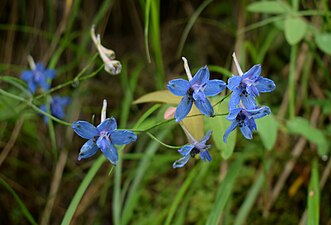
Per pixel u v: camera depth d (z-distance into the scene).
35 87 0.54
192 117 0.40
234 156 0.55
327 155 0.55
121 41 0.73
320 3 0.57
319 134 0.49
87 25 0.67
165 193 0.57
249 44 0.56
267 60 0.63
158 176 0.59
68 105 0.63
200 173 0.51
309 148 0.55
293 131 0.50
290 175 0.56
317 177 0.49
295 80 0.57
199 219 0.54
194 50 0.71
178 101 0.42
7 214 0.60
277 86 0.61
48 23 0.67
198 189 0.56
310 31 0.52
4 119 0.55
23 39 0.67
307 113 0.57
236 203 0.55
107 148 0.37
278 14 0.59
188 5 0.71
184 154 0.37
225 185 0.48
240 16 0.60
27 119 0.60
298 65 0.57
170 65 0.70
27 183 0.62
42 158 0.63
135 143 0.62
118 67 0.44
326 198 0.55
